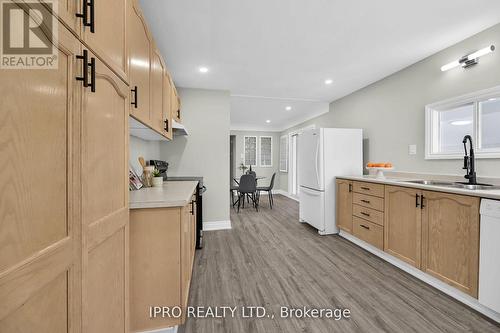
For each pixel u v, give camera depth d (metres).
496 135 2.13
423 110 2.73
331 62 2.79
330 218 3.46
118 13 1.05
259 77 3.25
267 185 7.89
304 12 1.86
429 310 1.67
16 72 0.51
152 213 1.38
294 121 6.77
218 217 3.76
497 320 1.55
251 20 1.96
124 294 1.10
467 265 1.67
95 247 0.84
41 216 0.58
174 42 2.31
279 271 2.28
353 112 3.96
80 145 0.73
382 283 2.05
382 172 3.01
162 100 2.11
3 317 0.48
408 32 2.16
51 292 0.62
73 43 0.69
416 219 2.10
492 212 1.50
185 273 1.57
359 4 1.77
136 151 2.50
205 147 3.72
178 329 1.50
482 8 1.82
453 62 2.31
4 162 0.48
